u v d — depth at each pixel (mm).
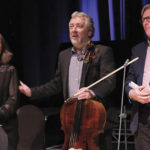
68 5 5930
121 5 5305
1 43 3219
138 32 5203
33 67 6359
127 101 4801
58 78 3160
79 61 2945
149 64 2791
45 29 6215
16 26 6172
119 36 5355
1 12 5988
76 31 2924
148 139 2734
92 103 2822
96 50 2916
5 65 3246
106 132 2883
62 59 3078
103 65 2855
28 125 3348
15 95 3164
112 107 2994
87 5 5695
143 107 2754
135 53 2906
